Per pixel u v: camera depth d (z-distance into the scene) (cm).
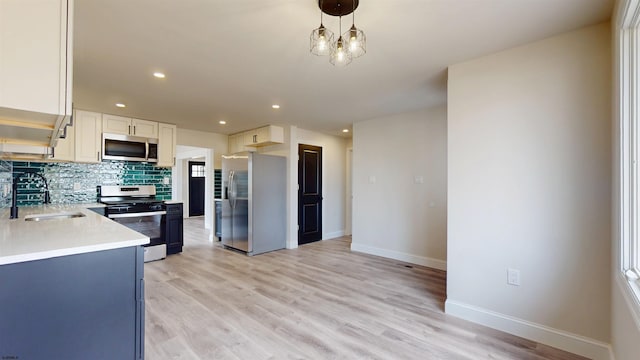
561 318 205
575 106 201
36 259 124
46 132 178
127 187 455
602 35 192
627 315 147
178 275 364
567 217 204
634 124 149
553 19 186
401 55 235
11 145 266
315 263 422
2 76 120
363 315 257
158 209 439
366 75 277
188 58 238
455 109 252
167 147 481
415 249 423
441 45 219
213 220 575
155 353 199
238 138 586
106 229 181
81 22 185
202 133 579
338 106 388
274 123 496
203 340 215
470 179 244
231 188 505
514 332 223
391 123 450
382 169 462
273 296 299
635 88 149
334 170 629
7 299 120
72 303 133
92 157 404
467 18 183
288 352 202
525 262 219
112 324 143
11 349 120
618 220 165
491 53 232
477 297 242
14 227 187
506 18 184
